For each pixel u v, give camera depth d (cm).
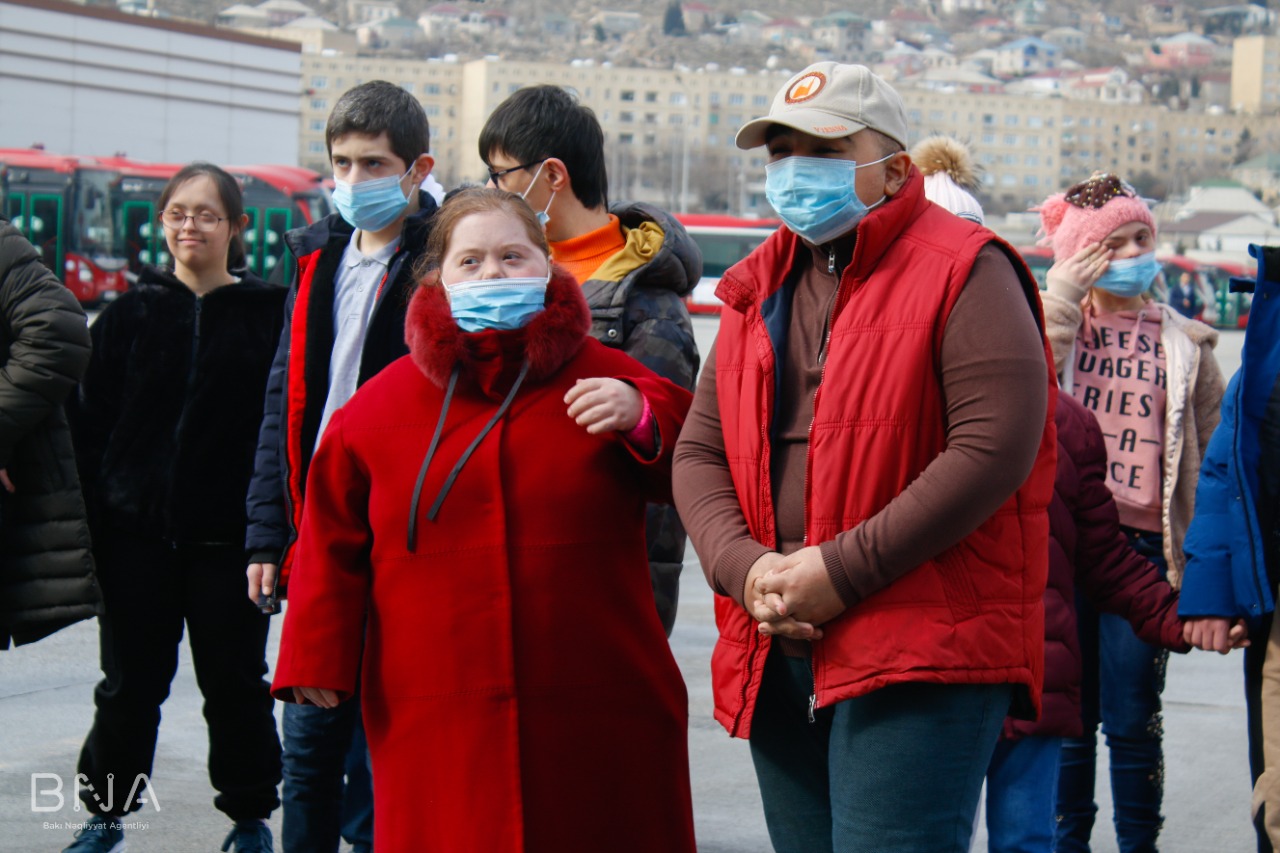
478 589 336
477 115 19712
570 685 337
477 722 334
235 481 488
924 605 316
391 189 445
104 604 485
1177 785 624
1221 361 2802
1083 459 442
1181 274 4775
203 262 503
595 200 443
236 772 496
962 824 321
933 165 494
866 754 321
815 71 339
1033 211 539
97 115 6519
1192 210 13588
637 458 343
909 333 320
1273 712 386
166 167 4034
